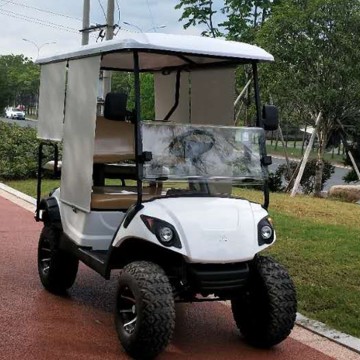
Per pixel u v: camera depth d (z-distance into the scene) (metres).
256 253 4.66
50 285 6.11
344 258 7.56
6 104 63.91
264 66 13.93
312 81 13.98
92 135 5.11
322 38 13.79
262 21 18.17
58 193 6.13
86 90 5.25
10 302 5.87
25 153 16.17
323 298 6.06
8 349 4.70
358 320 5.54
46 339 4.94
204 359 4.69
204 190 5.26
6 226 9.75
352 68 13.62
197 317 5.74
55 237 5.97
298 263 7.30
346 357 4.85
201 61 5.82
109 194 5.48
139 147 4.79
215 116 5.84
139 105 4.88
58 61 5.93
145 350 4.40
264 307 4.73
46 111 6.30
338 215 11.02
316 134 15.73
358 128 14.88
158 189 5.73
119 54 5.60
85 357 4.60
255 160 5.17
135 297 4.38
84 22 17.55
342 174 26.92
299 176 14.45
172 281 4.69
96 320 5.45
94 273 7.05
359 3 13.75
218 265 4.54
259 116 5.34
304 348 5.00
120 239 4.69
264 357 4.78
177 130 4.98
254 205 4.98
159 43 4.88
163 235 4.41
